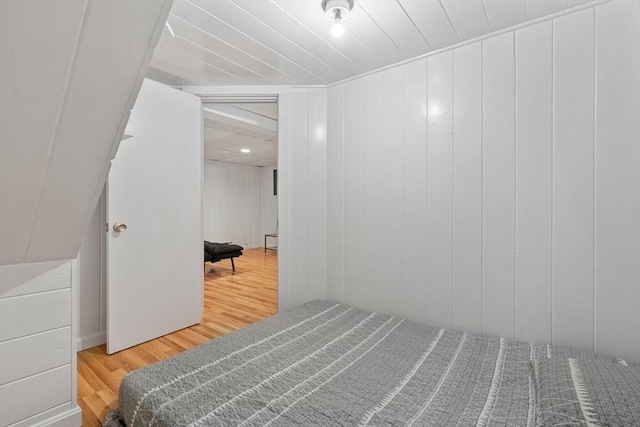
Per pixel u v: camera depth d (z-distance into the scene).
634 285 1.39
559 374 1.06
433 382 1.18
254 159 6.83
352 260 2.29
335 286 2.38
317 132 2.45
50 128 0.98
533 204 1.62
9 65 0.81
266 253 6.86
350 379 1.19
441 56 1.90
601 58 1.45
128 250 2.14
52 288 1.34
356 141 2.27
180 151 2.45
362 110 2.24
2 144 0.93
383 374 1.23
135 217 2.17
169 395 1.05
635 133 1.39
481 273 1.77
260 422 0.93
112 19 0.85
